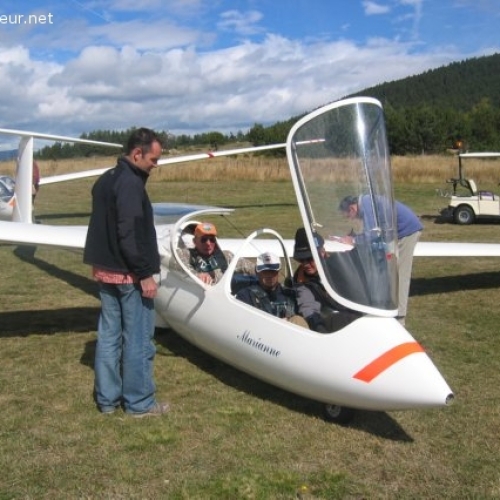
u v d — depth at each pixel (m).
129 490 2.85
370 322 3.39
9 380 4.27
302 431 3.48
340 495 2.82
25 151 8.83
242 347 3.84
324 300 4.04
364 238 3.55
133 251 3.43
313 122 3.53
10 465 3.07
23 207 8.89
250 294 4.00
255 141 56.88
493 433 3.45
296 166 3.55
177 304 4.49
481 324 5.66
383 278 3.48
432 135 61.19
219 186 21.48
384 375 3.16
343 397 3.34
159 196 18.20
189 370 4.51
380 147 3.63
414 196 18.20
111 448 3.27
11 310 6.16
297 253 4.17
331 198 3.58
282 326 3.62
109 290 3.65
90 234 3.58
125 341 3.65
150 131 3.46
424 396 3.07
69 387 4.14
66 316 5.96
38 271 8.10
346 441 3.36
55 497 2.79
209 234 4.52
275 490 2.86
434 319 5.83
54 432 3.46
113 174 3.48
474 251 6.62
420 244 6.83
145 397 3.70
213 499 2.78
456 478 2.97
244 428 3.53
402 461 3.14
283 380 3.65
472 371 4.45
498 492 2.84
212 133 64.19
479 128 63.59
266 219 13.24
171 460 3.14
